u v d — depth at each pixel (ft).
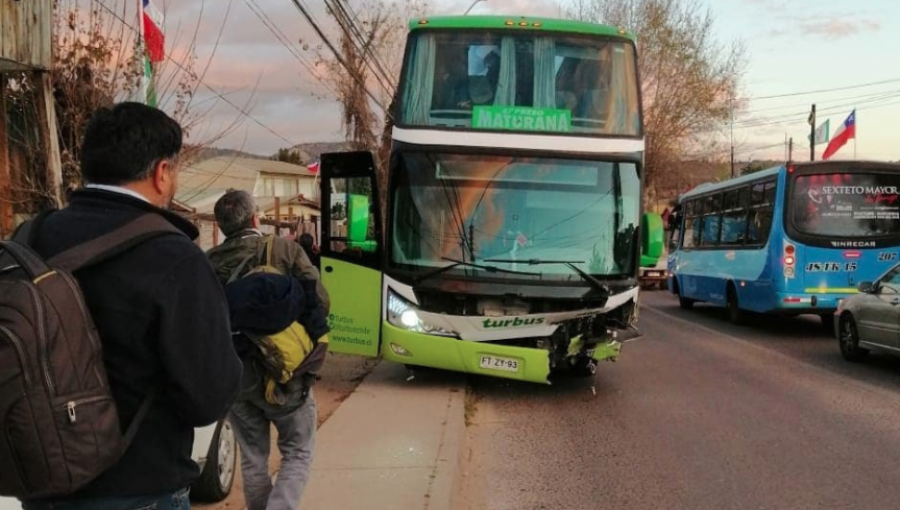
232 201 14.30
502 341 28.99
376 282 29.37
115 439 7.01
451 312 28.71
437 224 29.14
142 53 29.89
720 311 66.64
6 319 6.52
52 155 28.53
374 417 24.98
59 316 6.72
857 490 18.66
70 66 31.12
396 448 21.11
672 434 24.45
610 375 34.83
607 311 28.66
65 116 31.19
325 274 29.99
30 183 29.35
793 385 31.94
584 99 30.17
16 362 6.48
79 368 6.79
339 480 18.25
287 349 12.92
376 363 37.22
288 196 172.04
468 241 28.94
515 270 28.58
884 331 34.14
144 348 7.34
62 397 6.64
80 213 7.64
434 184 29.43
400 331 28.55
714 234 59.16
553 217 29.25
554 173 29.45
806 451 22.12
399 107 30.32
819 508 17.51
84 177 8.00
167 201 8.44
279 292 12.96
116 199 7.73
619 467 21.11
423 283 28.48
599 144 29.60
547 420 26.66
